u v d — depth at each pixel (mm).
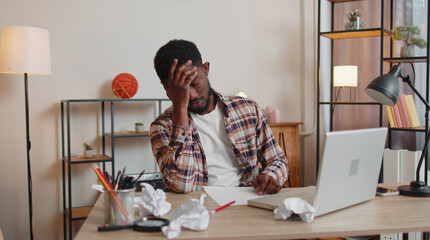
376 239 2588
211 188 1557
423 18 3074
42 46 2543
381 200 1395
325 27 3754
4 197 2857
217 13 3480
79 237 1011
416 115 2990
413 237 2322
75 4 3008
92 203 3064
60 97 2973
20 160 2885
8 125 2850
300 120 3885
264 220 1136
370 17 3477
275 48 3738
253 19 3631
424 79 3088
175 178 1492
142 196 1231
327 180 1143
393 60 2979
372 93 1562
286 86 3803
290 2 3799
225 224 1101
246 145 1747
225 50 3520
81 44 3025
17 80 2861
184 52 1591
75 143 3016
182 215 1042
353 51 3613
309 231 1033
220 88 3512
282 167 1668
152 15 3238
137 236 1017
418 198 1431
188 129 1480
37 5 2906
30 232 2736
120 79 2936
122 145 3150
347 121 3699
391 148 3244
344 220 1138
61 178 2982
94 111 3068
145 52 3217
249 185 1724
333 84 3646
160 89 3264
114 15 3117
